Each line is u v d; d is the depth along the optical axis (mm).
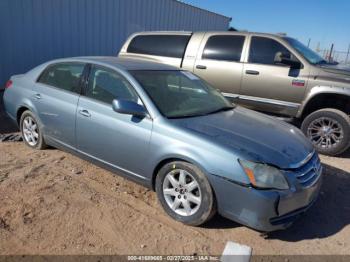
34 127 4848
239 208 2941
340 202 4051
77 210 3387
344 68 5805
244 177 2869
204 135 3139
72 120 4102
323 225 3508
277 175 2891
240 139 3174
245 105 6340
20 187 3758
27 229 3029
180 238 3076
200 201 3123
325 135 5664
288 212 2980
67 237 2969
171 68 4422
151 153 3361
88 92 4039
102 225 3178
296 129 3992
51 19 8523
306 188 3047
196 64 6645
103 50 10148
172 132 3240
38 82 4719
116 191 3844
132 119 3516
